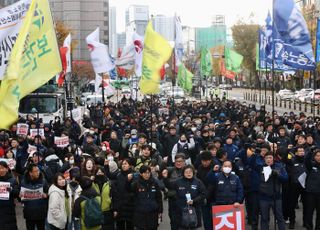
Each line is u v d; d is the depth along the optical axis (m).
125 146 15.99
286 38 14.15
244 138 16.53
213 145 12.34
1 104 9.61
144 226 9.97
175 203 9.98
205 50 43.47
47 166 12.23
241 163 12.29
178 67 37.50
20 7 11.21
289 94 66.19
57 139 15.38
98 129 20.80
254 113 25.48
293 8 13.71
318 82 72.75
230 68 39.41
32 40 10.73
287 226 12.70
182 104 36.06
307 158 11.79
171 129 17.27
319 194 11.65
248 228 12.39
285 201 12.43
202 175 11.41
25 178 10.19
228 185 10.39
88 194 9.41
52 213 9.68
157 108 32.09
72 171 10.25
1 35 11.20
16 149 14.57
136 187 10.03
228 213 9.28
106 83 30.89
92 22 105.44
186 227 9.77
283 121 21.98
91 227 9.36
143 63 16.17
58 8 104.94
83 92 68.62
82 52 104.88
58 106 29.72
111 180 11.55
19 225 13.05
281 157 12.13
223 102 36.78
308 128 18.55
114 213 10.43
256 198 11.91
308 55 14.33
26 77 10.61
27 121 22.05
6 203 9.96
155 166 11.59
